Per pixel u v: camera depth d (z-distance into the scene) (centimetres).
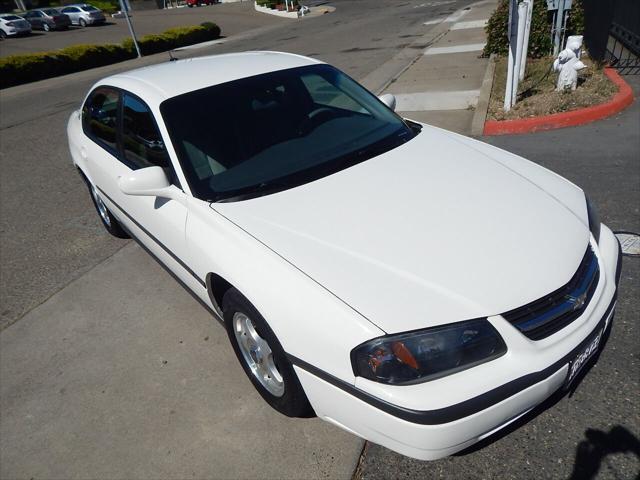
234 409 264
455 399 176
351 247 217
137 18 4116
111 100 358
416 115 714
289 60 354
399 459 224
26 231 508
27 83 1820
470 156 290
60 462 248
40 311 372
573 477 206
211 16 3644
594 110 594
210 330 327
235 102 301
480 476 212
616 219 380
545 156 518
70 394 290
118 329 341
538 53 904
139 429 261
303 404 228
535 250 212
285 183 265
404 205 240
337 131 306
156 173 268
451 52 1130
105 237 476
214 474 230
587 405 235
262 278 217
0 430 272
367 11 2725
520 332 189
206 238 249
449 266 202
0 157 782
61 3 5312
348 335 187
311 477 222
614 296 224
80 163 426
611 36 1023
